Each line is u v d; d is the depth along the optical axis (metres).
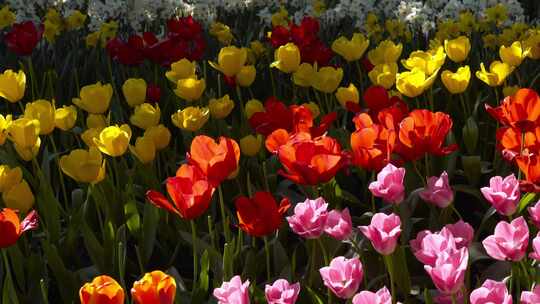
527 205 2.98
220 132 3.88
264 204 2.25
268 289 1.96
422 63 3.74
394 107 2.95
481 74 3.72
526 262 2.40
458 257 1.87
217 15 7.63
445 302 2.21
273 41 4.88
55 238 2.99
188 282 2.86
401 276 2.44
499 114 2.90
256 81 4.95
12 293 2.45
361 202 3.47
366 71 4.96
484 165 3.64
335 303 2.65
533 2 8.66
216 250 2.96
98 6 7.34
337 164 2.41
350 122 4.37
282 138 2.70
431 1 7.66
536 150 2.69
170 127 4.33
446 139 3.57
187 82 3.65
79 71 5.06
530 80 4.84
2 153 3.52
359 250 2.53
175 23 4.85
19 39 4.51
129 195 3.09
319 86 3.90
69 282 2.71
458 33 5.95
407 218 2.88
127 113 4.70
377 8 7.66
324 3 8.27
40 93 4.86
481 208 3.55
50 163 3.94
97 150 2.88
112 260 2.83
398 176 2.33
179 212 2.34
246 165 3.59
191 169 2.35
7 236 2.26
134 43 4.40
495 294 1.76
